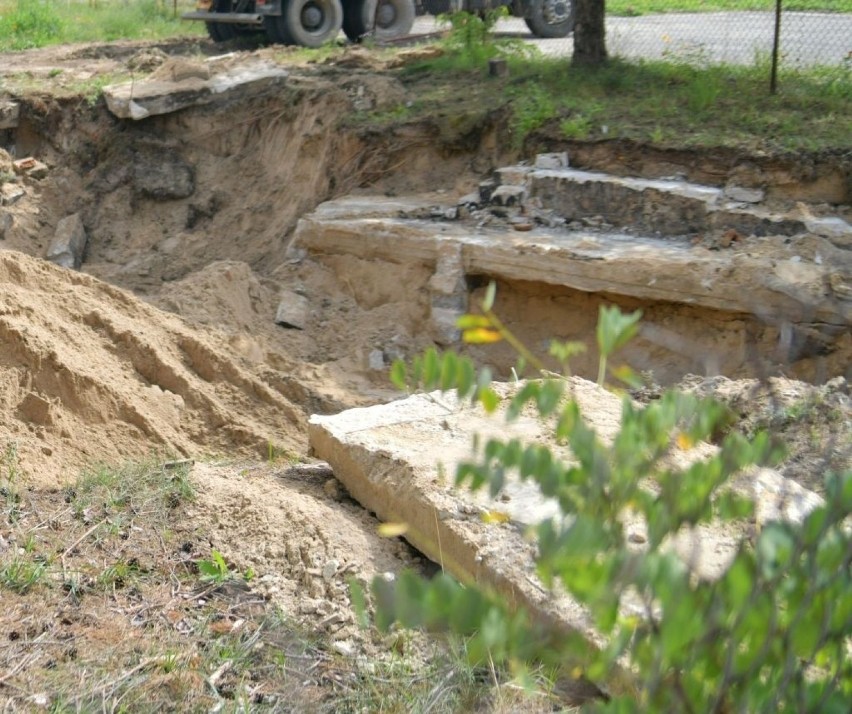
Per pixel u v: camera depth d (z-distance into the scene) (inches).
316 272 509.0
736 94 525.0
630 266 416.5
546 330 450.0
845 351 377.7
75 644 167.9
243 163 623.5
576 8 595.8
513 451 83.5
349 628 176.6
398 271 487.2
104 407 327.0
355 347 466.3
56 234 597.0
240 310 471.5
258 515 207.6
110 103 625.3
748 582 75.6
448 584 74.8
